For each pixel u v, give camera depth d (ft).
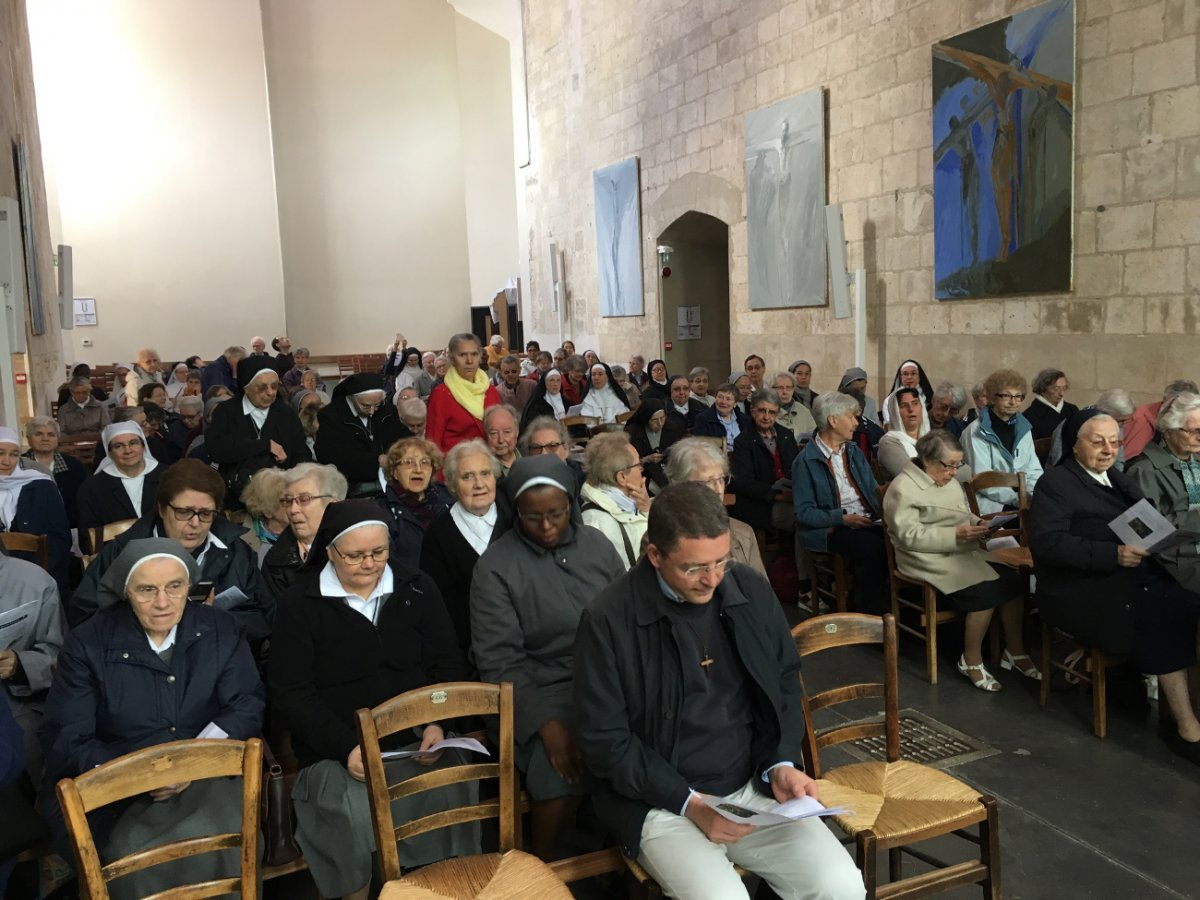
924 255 28.94
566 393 36.70
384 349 71.87
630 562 12.77
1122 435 18.69
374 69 70.13
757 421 21.24
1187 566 13.06
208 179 64.34
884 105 30.04
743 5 37.19
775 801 8.25
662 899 8.14
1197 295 20.93
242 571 12.25
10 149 37.32
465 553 12.30
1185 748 12.86
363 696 9.91
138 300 63.41
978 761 12.84
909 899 8.24
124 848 8.61
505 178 74.28
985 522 14.98
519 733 9.69
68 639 9.34
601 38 49.70
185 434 27.66
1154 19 21.35
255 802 7.44
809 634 9.29
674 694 8.11
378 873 10.11
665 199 44.80
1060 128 23.63
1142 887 9.95
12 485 16.21
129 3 61.98
